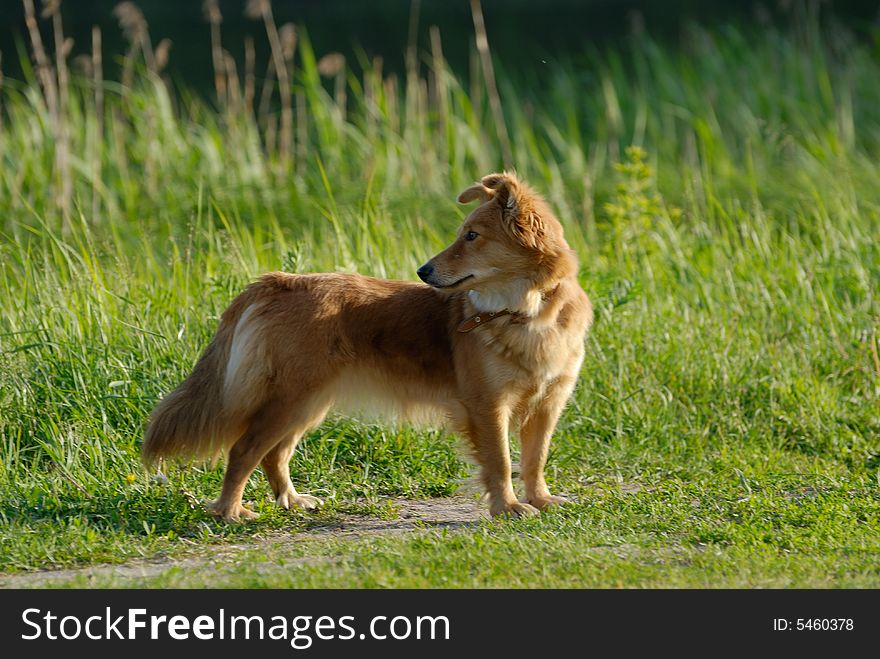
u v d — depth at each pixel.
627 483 26.16
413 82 49.56
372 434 27.38
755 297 34.12
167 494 23.84
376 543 20.42
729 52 61.66
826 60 62.81
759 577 18.38
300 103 51.12
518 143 52.00
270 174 46.50
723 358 30.88
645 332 31.84
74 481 24.20
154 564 19.95
